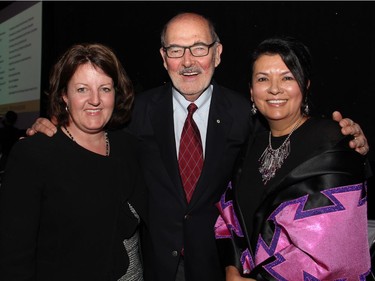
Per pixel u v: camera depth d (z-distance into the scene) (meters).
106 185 1.54
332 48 3.40
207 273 1.88
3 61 6.43
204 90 1.96
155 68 4.60
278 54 1.47
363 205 1.39
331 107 3.42
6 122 5.55
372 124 3.20
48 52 5.50
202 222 1.87
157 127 1.93
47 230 1.46
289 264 1.37
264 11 3.79
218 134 1.91
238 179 1.63
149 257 1.90
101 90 1.53
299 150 1.48
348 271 1.35
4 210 1.40
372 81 3.19
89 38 5.25
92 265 1.48
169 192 1.88
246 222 1.56
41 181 1.43
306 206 1.39
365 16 3.22
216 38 1.93
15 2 6.14
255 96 1.53
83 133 1.58
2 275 1.38
